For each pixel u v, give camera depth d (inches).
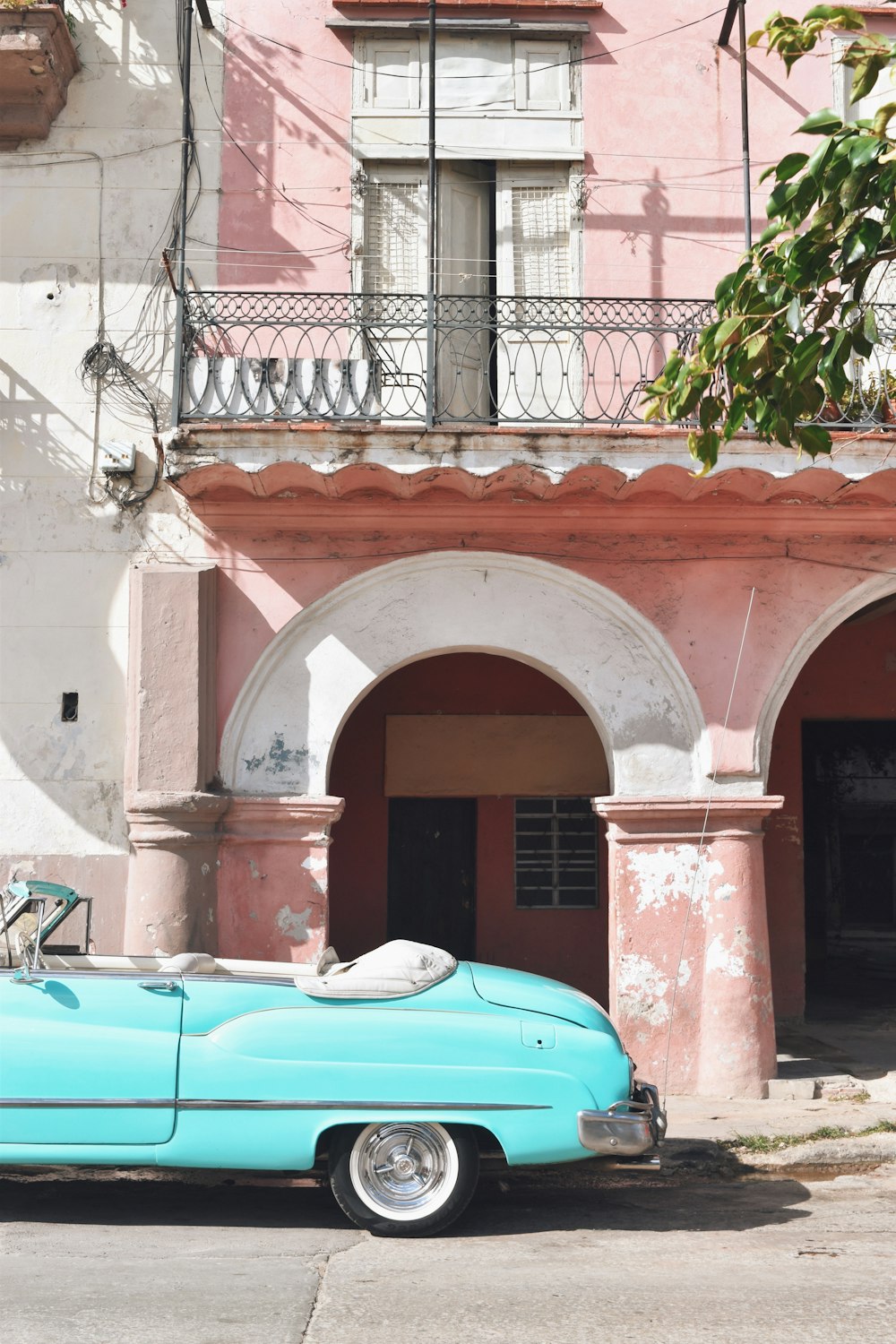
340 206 383.9
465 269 389.4
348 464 325.4
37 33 352.5
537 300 346.0
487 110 392.2
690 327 346.0
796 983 466.3
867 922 702.5
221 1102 219.1
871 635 493.4
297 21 390.6
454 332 383.2
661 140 394.6
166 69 384.2
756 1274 198.8
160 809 332.2
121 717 353.7
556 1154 222.1
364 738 488.7
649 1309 178.1
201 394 339.6
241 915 341.1
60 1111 216.8
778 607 361.1
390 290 385.1
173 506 360.2
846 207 197.5
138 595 344.2
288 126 385.7
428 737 488.1
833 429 336.2
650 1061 343.6
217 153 381.7
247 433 322.7
